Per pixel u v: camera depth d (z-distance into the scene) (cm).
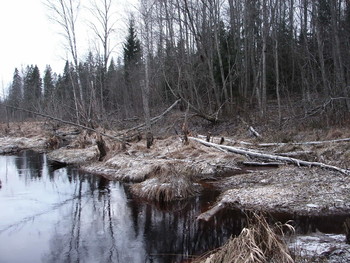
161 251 656
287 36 3069
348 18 2239
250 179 1124
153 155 1545
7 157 2045
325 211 800
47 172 1509
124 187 1180
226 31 3219
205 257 596
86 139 2209
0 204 1006
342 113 1614
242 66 2825
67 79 5316
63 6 3269
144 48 2717
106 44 3167
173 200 990
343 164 1126
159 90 3212
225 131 2150
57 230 784
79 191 1143
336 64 1877
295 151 1365
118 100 3831
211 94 2794
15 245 702
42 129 3462
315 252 543
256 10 2508
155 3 2953
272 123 1947
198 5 2673
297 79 2870
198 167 1287
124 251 660
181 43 2622
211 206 918
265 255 483
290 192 918
